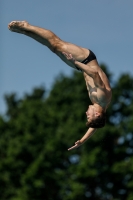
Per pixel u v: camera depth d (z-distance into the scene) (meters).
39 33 36.34
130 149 127.56
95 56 36.25
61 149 121.06
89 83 35.66
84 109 130.38
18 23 36.62
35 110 131.00
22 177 116.69
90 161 117.12
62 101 136.50
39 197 117.81
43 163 117.06
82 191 115.00
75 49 35.91
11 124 128.88
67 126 123.69
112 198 124.38
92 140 120.94
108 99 35.22
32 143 122.56
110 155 124.44
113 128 123.38
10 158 119.75
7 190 120.12
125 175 122.00
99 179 122.31
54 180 118.44
